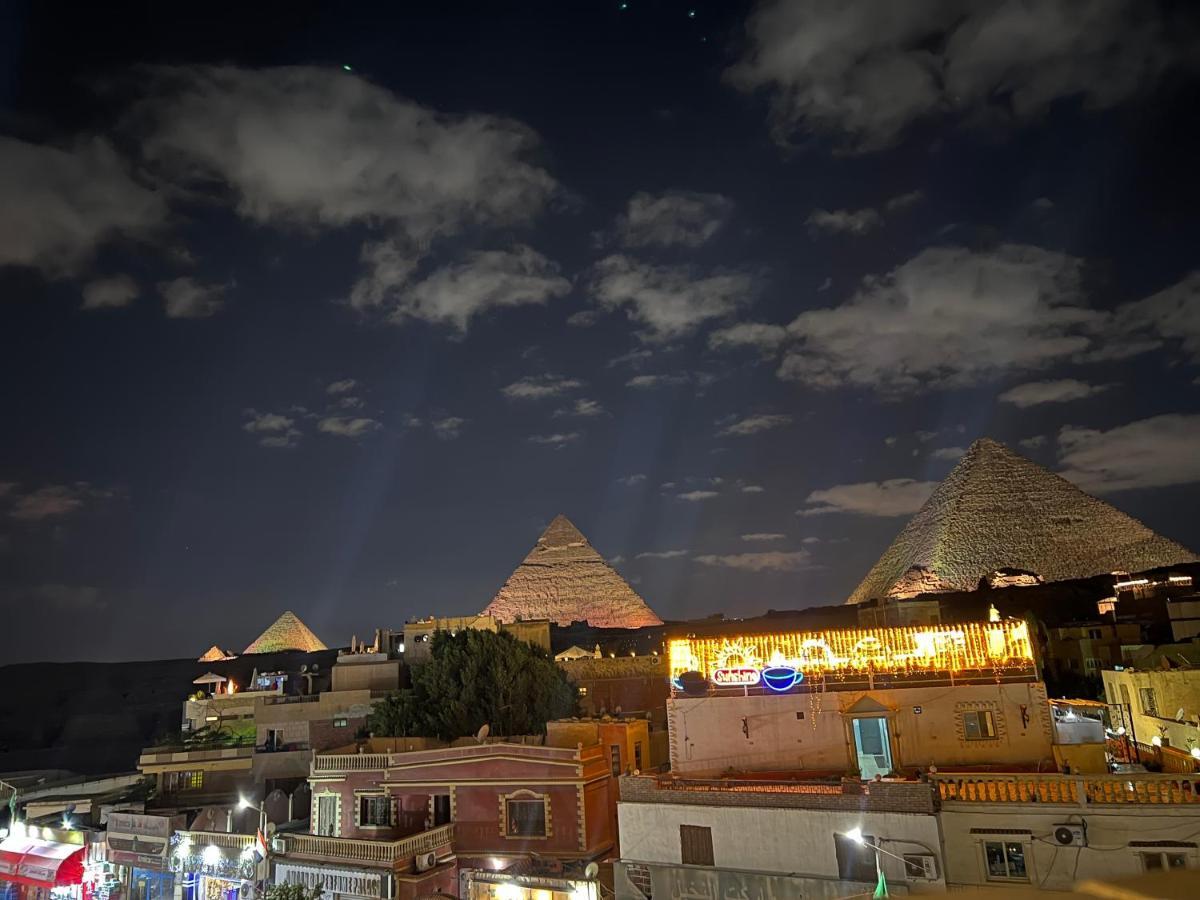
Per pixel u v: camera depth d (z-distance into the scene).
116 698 176.62
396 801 42.34
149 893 45.88
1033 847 26.81
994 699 32.66
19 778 75.56
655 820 32.44
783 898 29.39
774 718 34.56
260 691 94.19
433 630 85.50
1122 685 52.94
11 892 45.12
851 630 35.47
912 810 28.28
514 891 37.06
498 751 41.19
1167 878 4.27
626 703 72.94
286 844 41.50
